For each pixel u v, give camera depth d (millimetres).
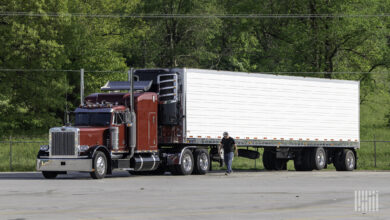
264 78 63875
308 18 116875
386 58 118312
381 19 115812
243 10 126000
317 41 114500
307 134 68125
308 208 28969
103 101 54281
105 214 26594
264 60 122125
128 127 54500
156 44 135625
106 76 118938
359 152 99500
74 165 50188
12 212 27234
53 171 52094
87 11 119938
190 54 134375
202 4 135000
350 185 44094
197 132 58188
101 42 122375
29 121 114562
